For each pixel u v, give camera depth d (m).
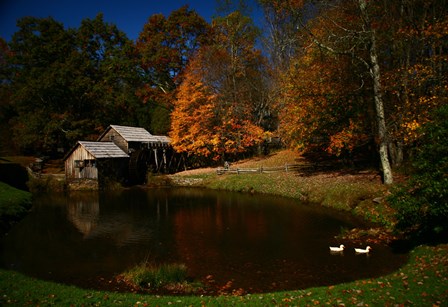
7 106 50.31
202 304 8.05
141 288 9.93
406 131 17.91
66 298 8.65
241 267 11.38
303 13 25.27
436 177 9.94
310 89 24.55
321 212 18.91
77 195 30.30
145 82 52.19
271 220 17.78
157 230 16.77
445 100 16.78
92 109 48.03
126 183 36.31
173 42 50.69
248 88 39.69
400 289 7.86
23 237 16.14
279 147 42.25
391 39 19.66
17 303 8.26
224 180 31.36
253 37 39.97
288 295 8.41
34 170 40.47
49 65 46.41
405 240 12.58
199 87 38.75
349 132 22.14
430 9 19.36
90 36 51.84
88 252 13.62
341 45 22.03
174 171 40.19
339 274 10.33
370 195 18.28
